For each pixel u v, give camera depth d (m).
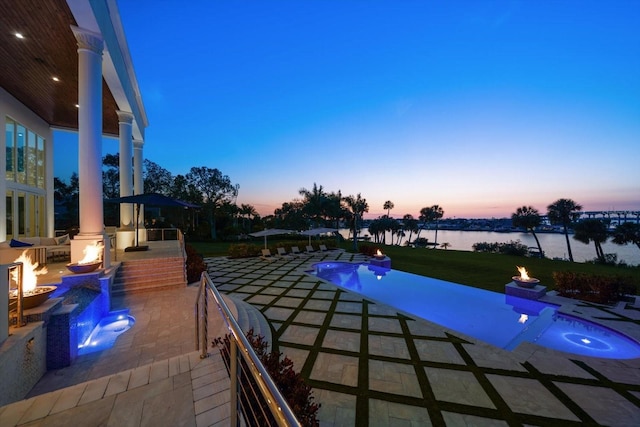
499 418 3.39
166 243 14.21
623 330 6.23
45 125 11.77
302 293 9.27
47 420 2.11
